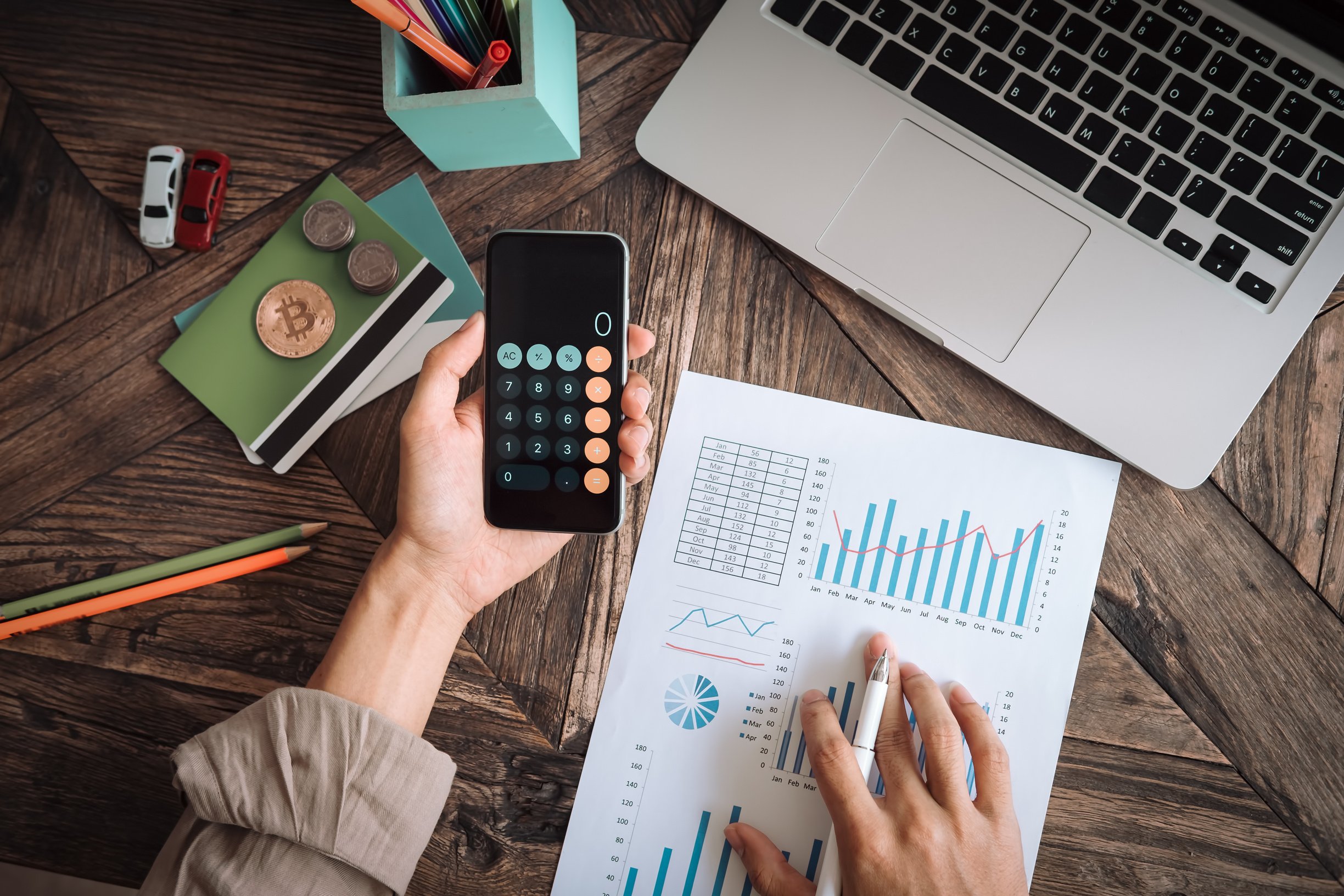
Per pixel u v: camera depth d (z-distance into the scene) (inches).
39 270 23.0
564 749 21.4
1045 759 21.0
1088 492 21.8
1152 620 21.5
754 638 21.6
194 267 23.0
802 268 22.7
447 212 23.2
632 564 21.9
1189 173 20.9
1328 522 21.5
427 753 18.1
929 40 21.6
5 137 23.4
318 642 21.8
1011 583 21.6
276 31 23.5
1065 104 21.2
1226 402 20.6
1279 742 21.0
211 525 22.3
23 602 21.7
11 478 22.4
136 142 23.4
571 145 22.4
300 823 17.2
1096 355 20.9
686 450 22.2
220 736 17.7
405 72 20.6
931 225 21.5
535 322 18.9
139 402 22.6
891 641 21.5
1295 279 20.6
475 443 20.1
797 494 22.0
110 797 21.4
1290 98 20.8
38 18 23.6
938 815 18.9
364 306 22.2
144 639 21.9
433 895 21.0
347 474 22.3
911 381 22.3
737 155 22.0
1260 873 20.6
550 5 20.8
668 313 22.7
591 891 20.8
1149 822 20.8
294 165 23.3
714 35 22.2
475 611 21.2
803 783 21.0
